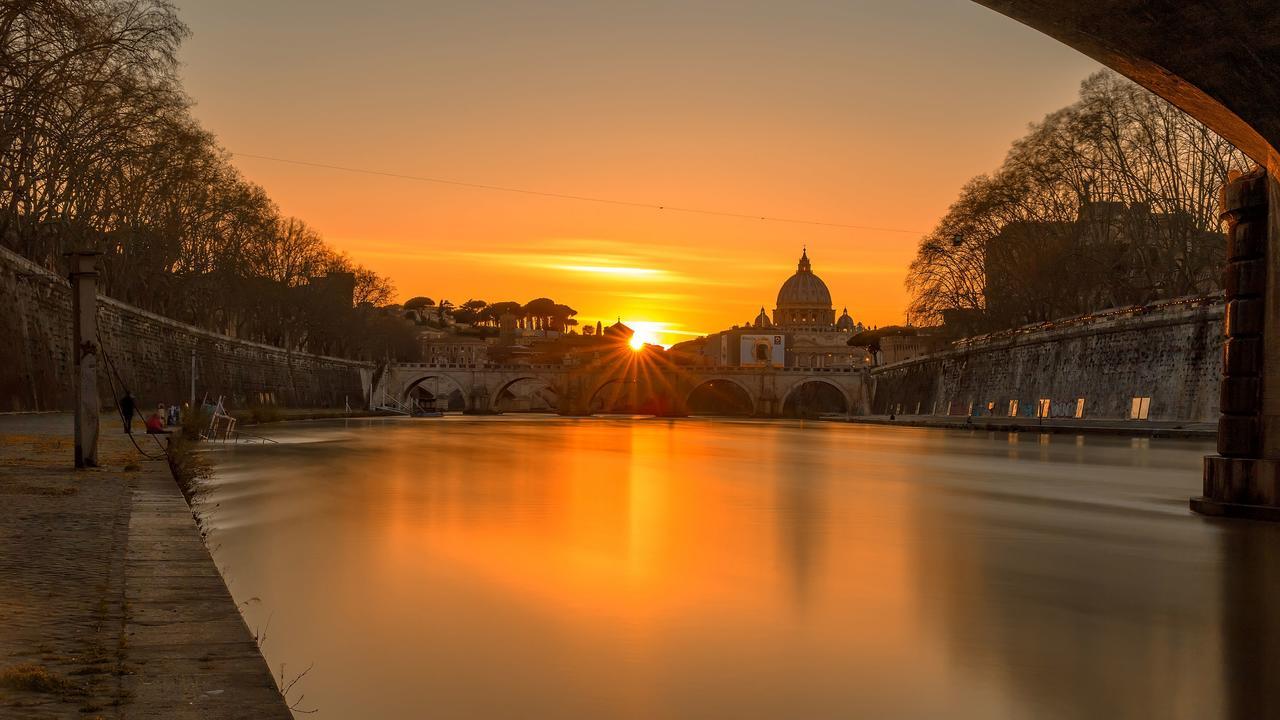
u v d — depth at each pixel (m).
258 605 16.23
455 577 18.53
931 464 51.31
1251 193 26.41
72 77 63.62
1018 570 19.52
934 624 15.07
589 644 13.91
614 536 23.80
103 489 21.80
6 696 7.23
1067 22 16.16
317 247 160.38
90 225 86.81
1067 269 108.81
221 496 31.84
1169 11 15.03
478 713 11.06
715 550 21.80
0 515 17.25
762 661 13.11
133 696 7.38
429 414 192.38
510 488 35.69
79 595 10.92
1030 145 111.69
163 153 83.75
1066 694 11.79
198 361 111.62
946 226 133.12
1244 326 27.11
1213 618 15.47
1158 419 87.44
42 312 72.12
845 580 18.42
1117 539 23.56
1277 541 23.36
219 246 117.19
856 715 11.07
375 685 12.05
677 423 151.00
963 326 145.00
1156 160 98.62
